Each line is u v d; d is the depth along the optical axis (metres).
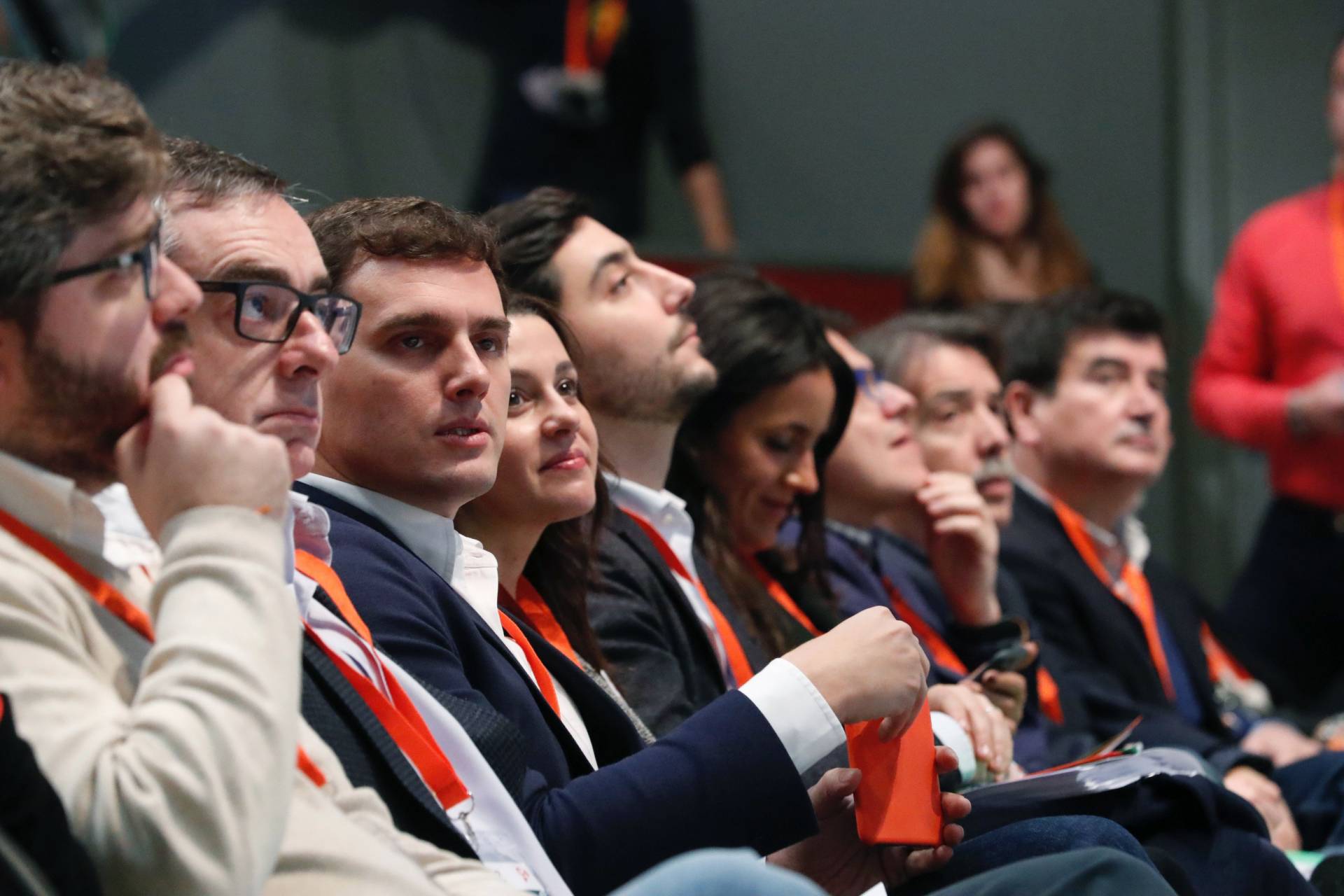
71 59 7.91
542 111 9.39
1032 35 10.98
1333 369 8.12
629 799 2.77
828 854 3.27
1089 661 5.84
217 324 2.50
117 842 1.87
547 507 3.54
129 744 1.92
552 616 3.67
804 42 10.62
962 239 8.57
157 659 1.98
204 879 1.87
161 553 2.14
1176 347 10.98
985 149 8.56
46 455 2.16
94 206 2.08
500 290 3.44
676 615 4.05
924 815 3.09
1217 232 10.97
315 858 2.16
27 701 1.96
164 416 2.11
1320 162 10.91
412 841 2.42
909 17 10.84
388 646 2.81
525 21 9.52
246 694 1.95
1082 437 6.31
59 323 2.07
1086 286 8.60
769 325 4.71
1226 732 6.12
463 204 9.55
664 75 9.61
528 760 2.98
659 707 3.75
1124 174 11.00
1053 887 2.47
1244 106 10.94
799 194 10.59
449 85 9.72
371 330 3.07
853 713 2.96
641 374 4.27
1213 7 10.97
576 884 2.71
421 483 3.10
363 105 9.71
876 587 5.14
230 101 9.52
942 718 3.95
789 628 4.68
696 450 4.72
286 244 2.61
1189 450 10.86
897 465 5.30
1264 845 3.62
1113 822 3.12
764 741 2.85
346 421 3.10
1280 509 8.12
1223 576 10.73
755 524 4.80
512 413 3.54
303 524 2.76
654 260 8.97
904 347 5.76
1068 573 5.96
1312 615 8.01
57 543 2.16
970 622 5.31
